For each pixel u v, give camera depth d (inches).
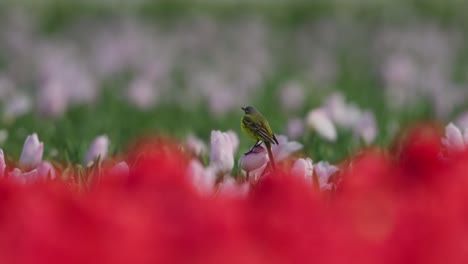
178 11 1563.7
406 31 1376.7
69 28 1414.9
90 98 663.8
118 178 217.3
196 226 182.7
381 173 223.9
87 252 174.4
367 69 1070.4
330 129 415.2
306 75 1003.9
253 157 284.0
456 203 205.3
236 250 173.9
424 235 188.4
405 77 745.0
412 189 223.1
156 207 193.5
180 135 553.9
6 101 734.5
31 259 174.7
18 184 217.5
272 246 177.8
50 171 278.5
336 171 291.7
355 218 196.4
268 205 202.5
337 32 1373.0
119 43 1081.4
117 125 603.2
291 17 1555.1
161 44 1187.3
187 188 211.9
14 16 1411.2
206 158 367.2
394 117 653.3
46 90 533.0
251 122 289.4
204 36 1290.6
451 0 1627.7
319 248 179.2
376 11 1574.8
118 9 1558.8
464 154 235.9
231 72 1005.8
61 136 517.7
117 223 180.5
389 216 197.5
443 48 1212.5
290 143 300.8
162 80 851.4
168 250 174.2
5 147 465.4
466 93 764.0
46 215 184.5
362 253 180.9
